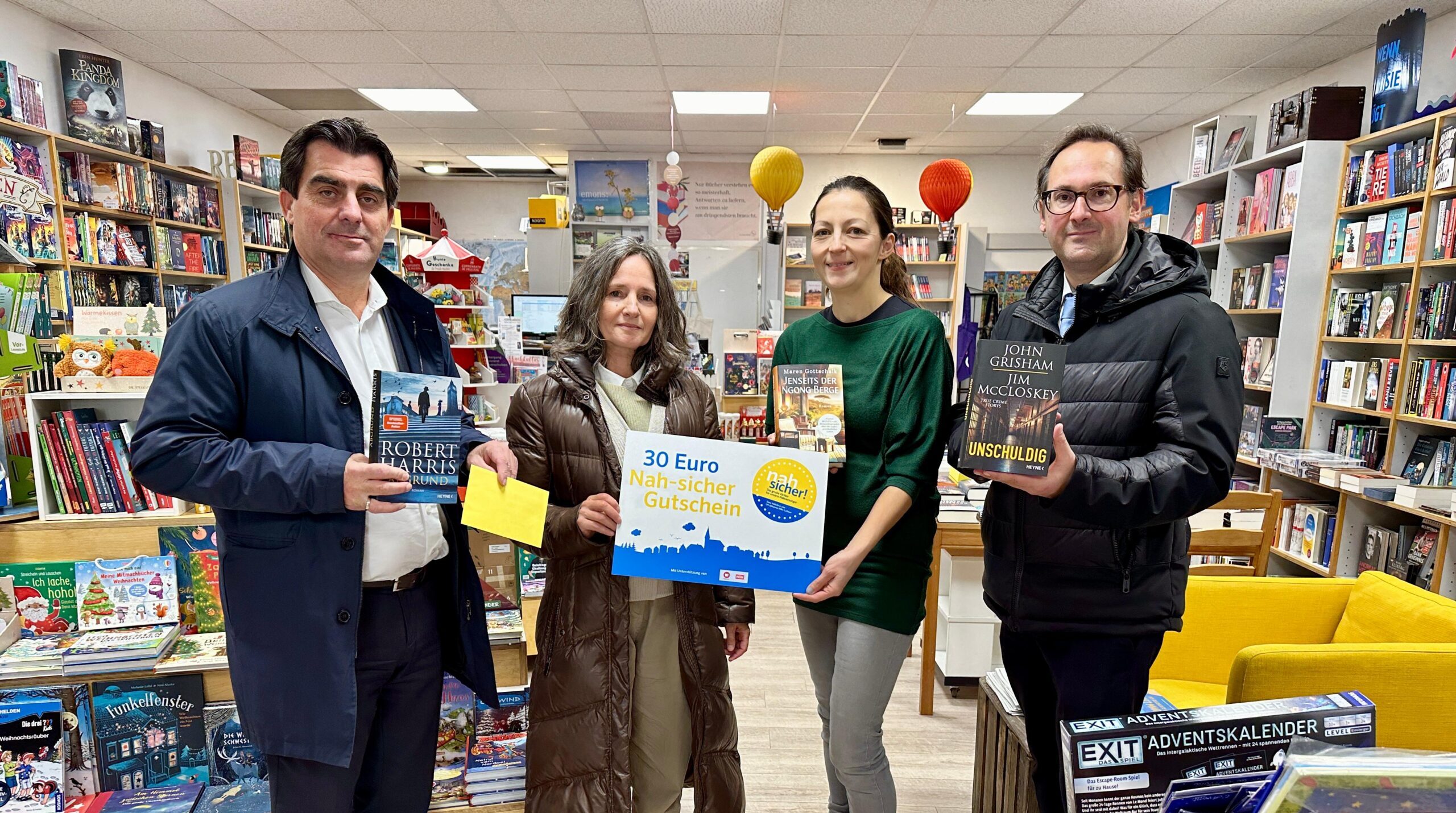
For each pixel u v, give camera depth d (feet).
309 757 3.97
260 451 3.64
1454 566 9.75
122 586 5.96
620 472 4.47
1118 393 4.04
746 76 16.74
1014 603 4.46
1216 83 16.83
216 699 5.83
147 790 5.66
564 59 15.72
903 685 9.81
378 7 13.09
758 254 24.81
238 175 18.70
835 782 5.84
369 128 4.06
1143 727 2.91
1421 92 12.59
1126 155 4.11
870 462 4.98
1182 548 4.25
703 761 4.70
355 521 3.97
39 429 5.80
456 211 31.76
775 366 5.53
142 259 15.47
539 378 4.64
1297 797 2.38
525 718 6.21
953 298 24.23
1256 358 13.30
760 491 4.38
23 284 7.87
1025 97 18.24
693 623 4.71
